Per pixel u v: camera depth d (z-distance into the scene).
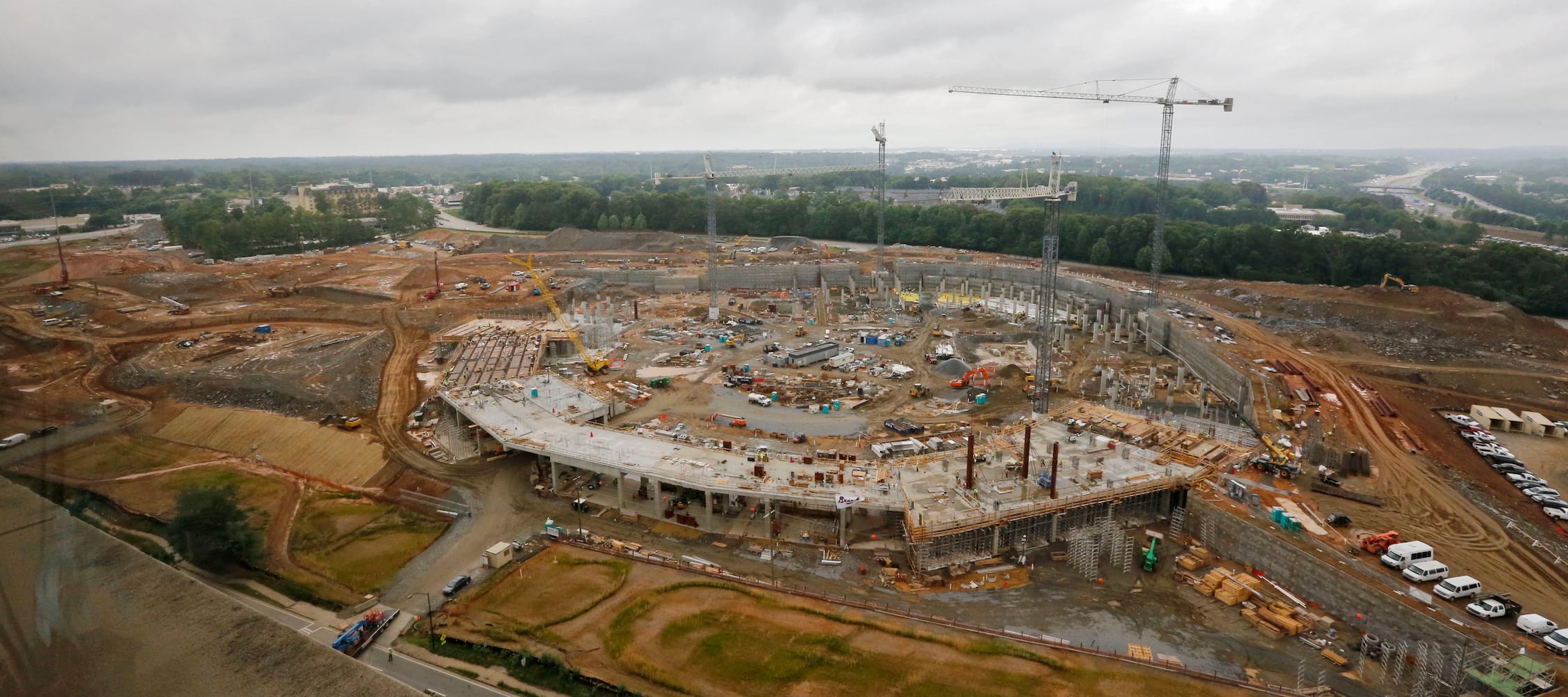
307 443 128.50
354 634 79.75
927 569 100.50
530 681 75.06
